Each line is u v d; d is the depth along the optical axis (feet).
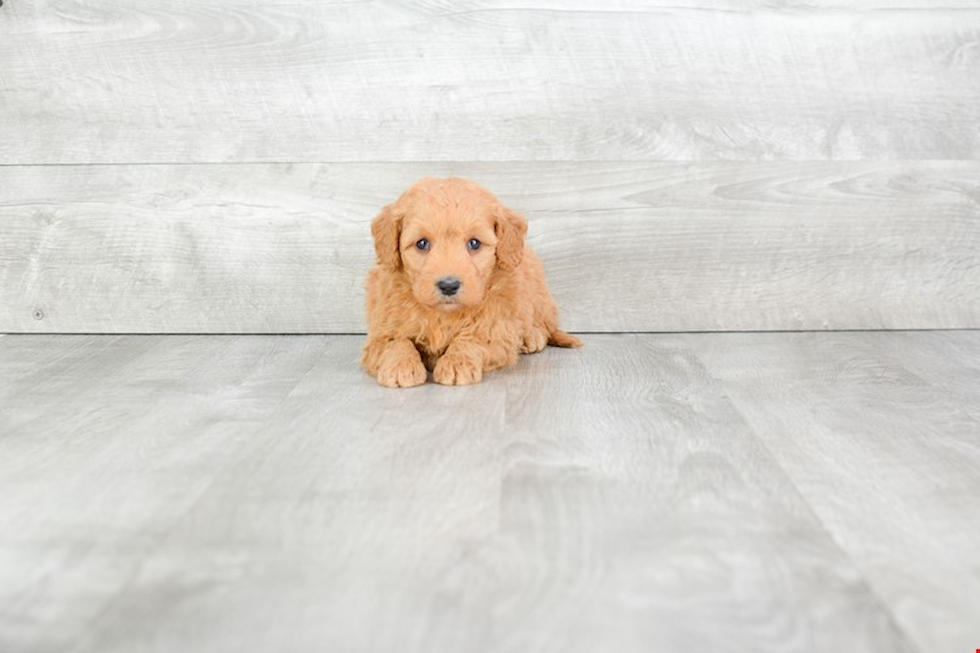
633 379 5.54
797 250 6.84
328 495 3.79
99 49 6.65
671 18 6.61
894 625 2.81
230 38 6.63
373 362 5.64
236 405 5.05
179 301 6.88
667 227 6.84
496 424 4.67
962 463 4.12
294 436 4.51
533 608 2.89
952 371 5.70
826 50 6.68
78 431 4.62
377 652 2.67
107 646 2.71
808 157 6.79
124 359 6.15
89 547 3.34
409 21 6.60
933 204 6.83
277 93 6.70
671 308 6.88
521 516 3.57
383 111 6.72
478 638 2.73
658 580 3.07
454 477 3.97
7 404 5.10
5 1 6.58
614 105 6.71
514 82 6.68
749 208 6.84
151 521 3.55
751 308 6.88
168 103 6.72
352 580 3.08
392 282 5.57
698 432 4.54
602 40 6.63
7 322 6.90
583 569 3.14
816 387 5.35
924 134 6.79
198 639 2.74
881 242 6.83
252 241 6.86
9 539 3.41
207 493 3.82
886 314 6.88
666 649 2.68
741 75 6.69
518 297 5.70
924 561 3.20
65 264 6.86
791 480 3.93
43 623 2.83
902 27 6.65
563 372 5.72
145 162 6.79
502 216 5.41
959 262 6.84
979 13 6.63
